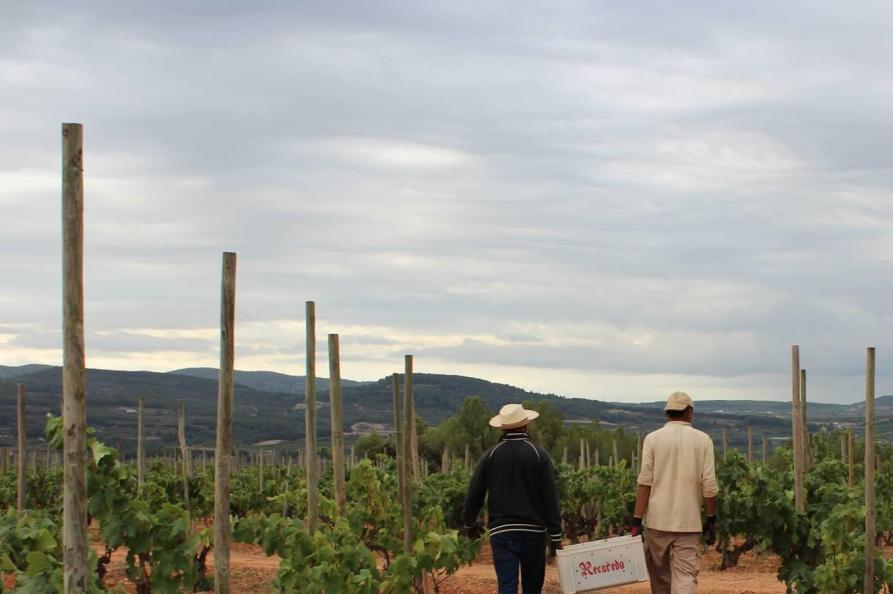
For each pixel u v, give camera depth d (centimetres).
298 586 1084
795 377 1352
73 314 691
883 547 2236
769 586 1466
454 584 1448
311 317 1131
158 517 1006
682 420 889
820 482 1628
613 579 843
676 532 869
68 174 688
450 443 5984
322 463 4425
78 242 691
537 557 853
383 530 1359
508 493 848
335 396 1168
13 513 1119
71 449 693
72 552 693
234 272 884
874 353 1092
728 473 1388
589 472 2634
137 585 1035
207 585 1370
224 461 877
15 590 912
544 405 6044
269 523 1328
